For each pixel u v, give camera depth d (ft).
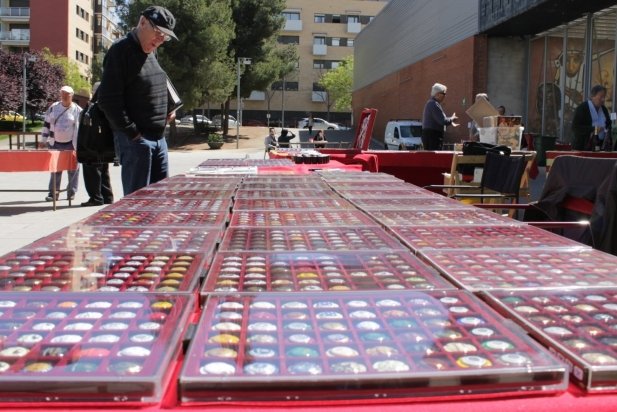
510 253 5.53
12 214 26.71
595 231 9.45
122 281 4.39
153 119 14.83
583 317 3.67
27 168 26.18
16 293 3.97
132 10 110.83
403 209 8.50
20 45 225.76
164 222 7.19
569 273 4.78
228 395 2.72
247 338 3.21
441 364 2.91
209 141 123.34
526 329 3.54
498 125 22.26
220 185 11.76
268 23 133.90
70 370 2.78
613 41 48.98
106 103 13.83
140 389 2.71
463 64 70.85
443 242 6.06
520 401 2.80
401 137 81.66
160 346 3.07
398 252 5.50
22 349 3.01
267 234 6.45
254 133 156.87
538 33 63.77
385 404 2.75
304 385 2.72
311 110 250.98
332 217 7.75
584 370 2.91
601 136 28.86
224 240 6.07
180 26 110.22
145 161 14.53
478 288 4.27
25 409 2.66
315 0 247.09
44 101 150.71
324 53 247.50
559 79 59.41
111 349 3.03
